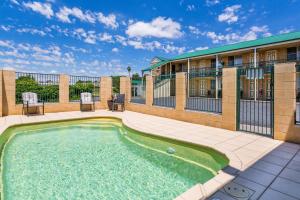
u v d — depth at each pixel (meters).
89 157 4.87
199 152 4.78
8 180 3.63
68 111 10.48
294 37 15.23
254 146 4.54
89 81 11.36
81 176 3.84
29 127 7.32
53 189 3.34
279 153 4.05
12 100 8.82
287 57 17.05
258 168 3.30
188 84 7.96
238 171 3.19
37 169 4.13
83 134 7.15
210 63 22.34
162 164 4.46
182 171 4.09
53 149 5.44
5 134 6.13
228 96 6.17
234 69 5.98
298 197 2.44
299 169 3.26
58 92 10.32
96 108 11.41
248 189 2.64
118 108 11.58
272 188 2.66
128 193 3.23
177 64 25.45
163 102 10.09
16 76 8.97
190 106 8.80
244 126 6.62
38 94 9.71
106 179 3.73
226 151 4.18
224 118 6.32
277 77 5.03
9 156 4.87
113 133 7.34
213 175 3.89
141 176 3.86
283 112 4.92
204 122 6.99
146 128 6.60
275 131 5.09
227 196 2.47
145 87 9.95
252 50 17.88
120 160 4.69
